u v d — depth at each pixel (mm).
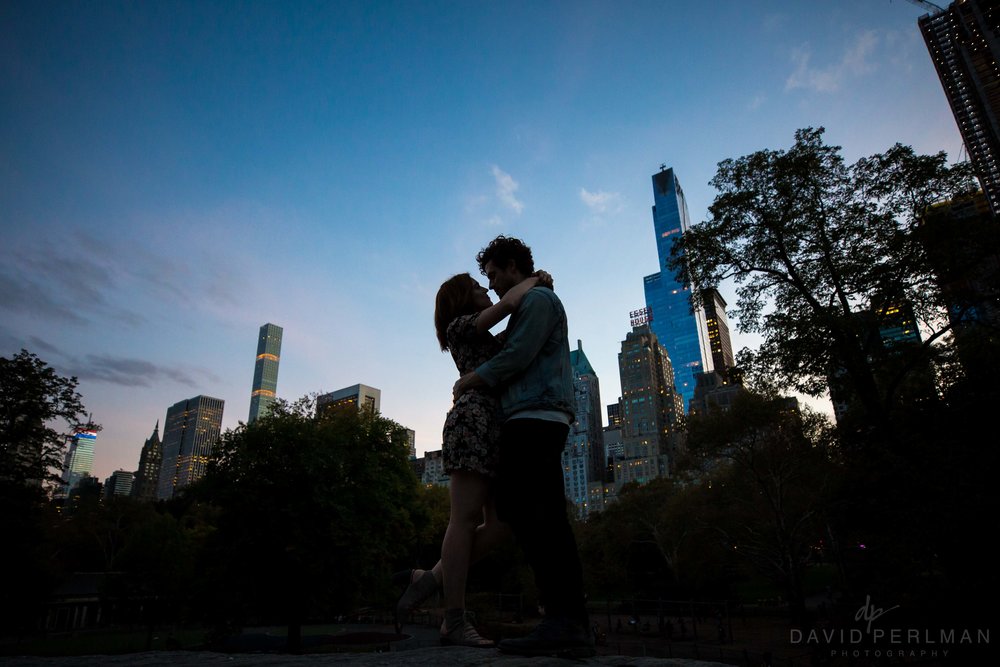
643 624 48594
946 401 19422
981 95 115000
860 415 23906
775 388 23562
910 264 19984
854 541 18828
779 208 23234
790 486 37688
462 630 2490
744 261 24438
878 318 20812
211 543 23734
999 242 18219
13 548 24594
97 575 54594
